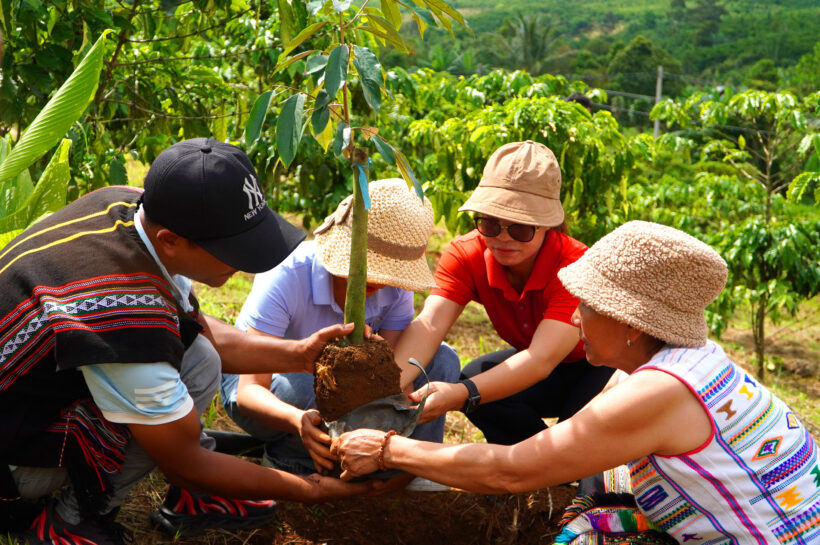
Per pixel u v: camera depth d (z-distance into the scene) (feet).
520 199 8.67
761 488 6.19
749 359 24.08
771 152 21.70
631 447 6.23
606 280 6.39
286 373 8.69
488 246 8.95
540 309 9.25
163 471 6.95
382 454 7.12
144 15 12.67
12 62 10.41
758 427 6.23
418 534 8.79
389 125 21.54
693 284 6.14
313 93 7.00
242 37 16.57
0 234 8.16
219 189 6.07
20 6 10.07
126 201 6.73
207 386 7.57
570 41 387.96
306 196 19.77
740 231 21.30
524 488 6.58
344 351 7.29
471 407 8.41
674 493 6.41
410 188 7.76
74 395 6.55
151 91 13.26
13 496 6.74
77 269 6.16
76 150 11.10
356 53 6.40
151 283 6.30
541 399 10.00
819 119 20.56
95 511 6.76
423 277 8.25
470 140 16.52
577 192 16.56
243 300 17.84
